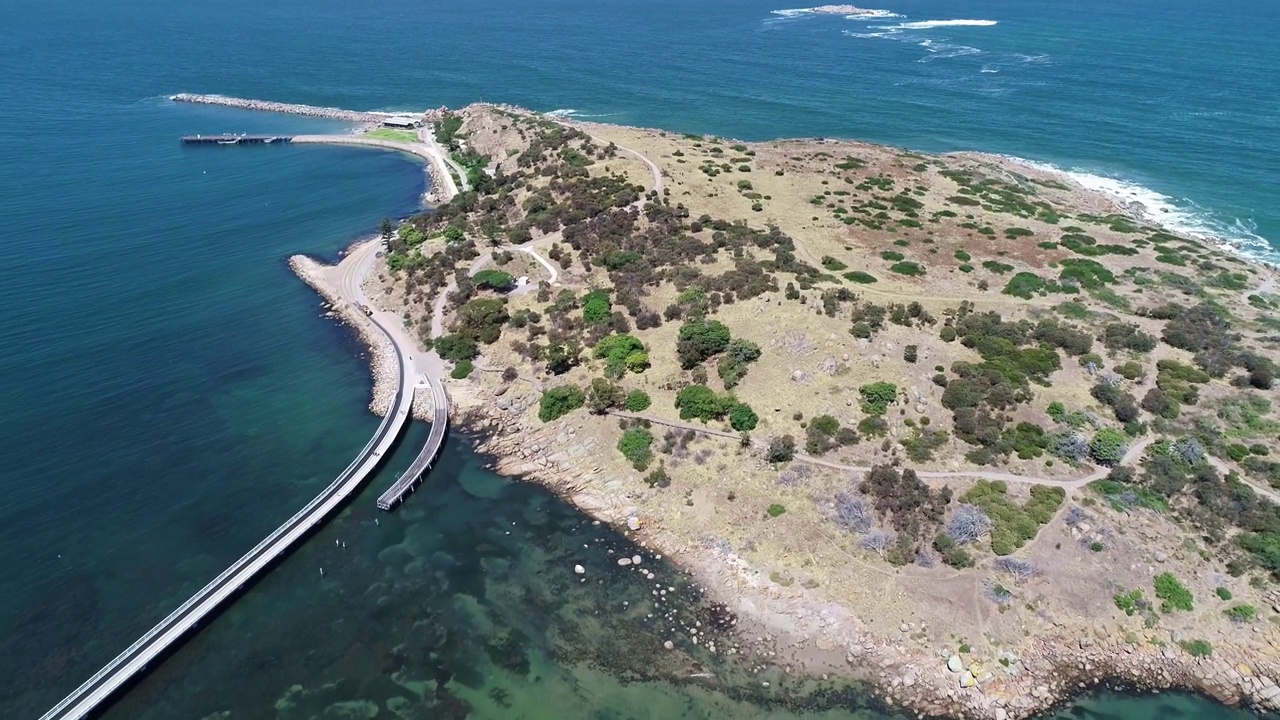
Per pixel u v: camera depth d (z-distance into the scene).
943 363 84.81
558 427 87.44
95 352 105.44
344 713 58.22
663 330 97.12
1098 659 60.16
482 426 90.25
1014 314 96.62
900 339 88.00
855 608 64.31
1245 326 96.81
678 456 79.88
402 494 79.00
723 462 78.06
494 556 72.31
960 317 93.31
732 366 87.44
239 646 63.50
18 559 70.81
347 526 76.25
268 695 59.53
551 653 62.59
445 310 111.56
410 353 104.12
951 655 60.44
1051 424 77.62
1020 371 83.56
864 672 59.97
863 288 101.69
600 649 62.75
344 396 97.56
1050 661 60.06
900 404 79.88
